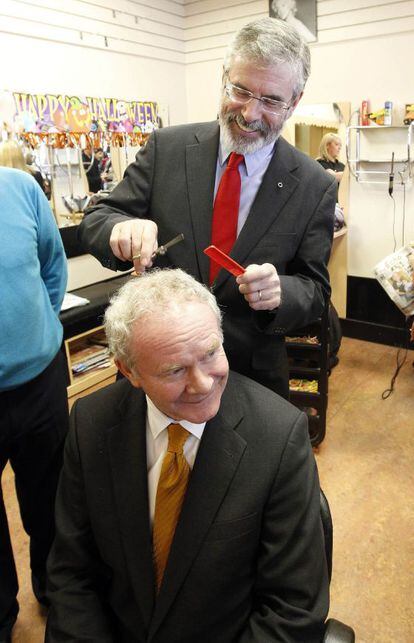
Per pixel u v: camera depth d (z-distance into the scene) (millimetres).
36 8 2758
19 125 2523
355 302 3812
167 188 1303
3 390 1263
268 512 927
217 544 902
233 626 971
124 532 963
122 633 1066
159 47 3680
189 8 3797
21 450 1421
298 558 909
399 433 2613
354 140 3430
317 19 3314
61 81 2998
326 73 3416
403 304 2783
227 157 1230
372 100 3295
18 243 1210
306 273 1313
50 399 1404
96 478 989
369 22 3139
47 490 1508
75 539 1042
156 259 1323
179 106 4016
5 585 1511
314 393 2379
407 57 3080
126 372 880
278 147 1248
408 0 2965
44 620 1653
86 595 1035
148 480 969
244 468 915
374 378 3209
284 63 1022
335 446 2525
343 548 1903
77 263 3139
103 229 1230
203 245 1265
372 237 3582
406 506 2104
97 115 2939
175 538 908
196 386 792
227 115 1119
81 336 2949
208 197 1261
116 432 981
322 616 897
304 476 931
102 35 3191
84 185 2992
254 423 939
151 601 959
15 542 1985
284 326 1174
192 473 922
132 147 3270
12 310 1208
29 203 1272
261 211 1230
